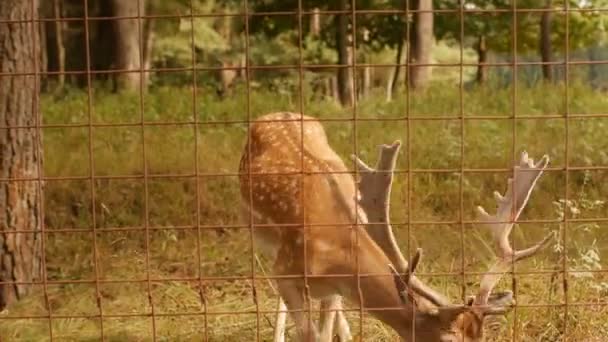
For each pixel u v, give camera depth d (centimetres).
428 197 1337
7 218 1086
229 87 2803
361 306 726
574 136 1582
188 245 1259
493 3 3109
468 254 1135
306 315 843
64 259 1217
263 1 3262
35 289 1109
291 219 853
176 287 1099
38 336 974
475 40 3688
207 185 1426
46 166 1496
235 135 1694
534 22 3172
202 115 1922
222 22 3856
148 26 3581
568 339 891
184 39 3684
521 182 757
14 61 1066
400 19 3156
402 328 753
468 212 1299
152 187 1420
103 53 3225
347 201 822
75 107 2067
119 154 1562
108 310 1048
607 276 1013
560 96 1978
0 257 1085
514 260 724
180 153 1538
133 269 1172
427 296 721
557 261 1046
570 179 1382
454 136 1612
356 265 730
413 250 1144
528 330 912
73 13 3556
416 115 1880
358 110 1947
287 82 2973
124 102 2144
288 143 941
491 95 2061
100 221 1336
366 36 3309
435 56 3738
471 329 709
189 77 3253
